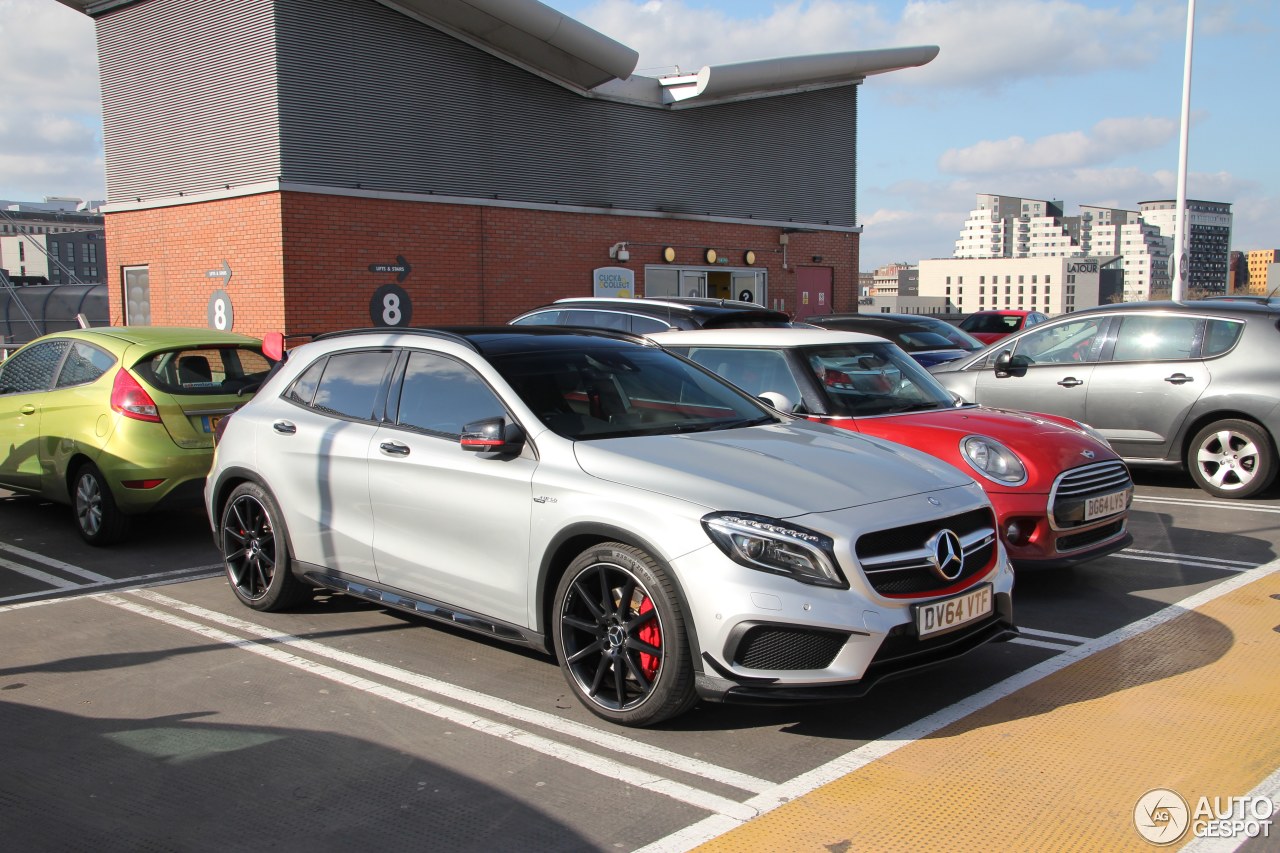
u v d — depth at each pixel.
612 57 18.41
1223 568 6.65
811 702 3.68
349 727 4.19
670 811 3.45
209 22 16.31
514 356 4.93
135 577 6.70
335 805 3.51
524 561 4.40
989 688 4.57
